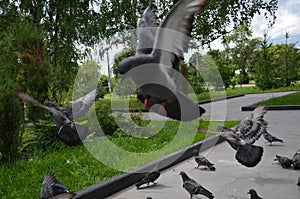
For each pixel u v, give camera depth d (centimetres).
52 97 795
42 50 826
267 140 722
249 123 488
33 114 771
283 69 2928
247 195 426
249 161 461
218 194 433
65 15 1305
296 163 535
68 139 418
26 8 1249
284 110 1456
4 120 610
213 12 1302
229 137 466
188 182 421
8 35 1216
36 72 794
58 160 612
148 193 452
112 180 469
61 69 1336
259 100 1997
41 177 513
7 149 620
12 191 453
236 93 2638
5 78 643
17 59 837
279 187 452
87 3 1306
